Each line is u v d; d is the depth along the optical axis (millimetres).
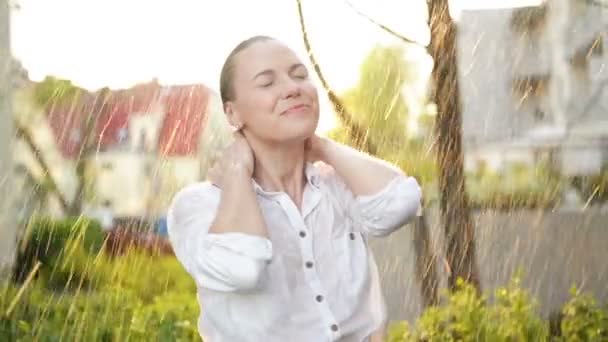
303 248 1443
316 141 1544
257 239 1353
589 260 4324
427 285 3828
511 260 4324
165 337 3080
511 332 3441
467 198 3740
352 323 1454
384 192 1508
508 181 4684
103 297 3463
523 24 4855
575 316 3670
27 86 4480
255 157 1465
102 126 4371
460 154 3715
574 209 4672
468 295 3594
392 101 4238
